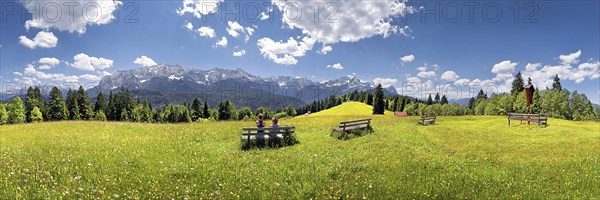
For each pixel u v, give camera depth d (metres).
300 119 50.97
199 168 12.82
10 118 87.12
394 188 10.67
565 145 20.09
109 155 15.07
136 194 9.43
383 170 13.05
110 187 10.08
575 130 27.27
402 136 23.22
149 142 19.86
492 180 12.12
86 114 108.69
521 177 12.48
